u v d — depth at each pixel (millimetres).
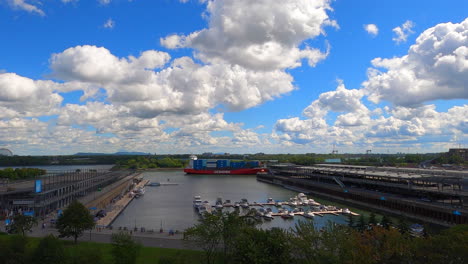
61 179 177375
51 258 55781
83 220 83062
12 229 86000
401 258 51500
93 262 58875
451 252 48219
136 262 67500
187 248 80000
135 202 184500
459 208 112750
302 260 58062
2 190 128875
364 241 56750
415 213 130250
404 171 192500
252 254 55219
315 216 140250
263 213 138875
